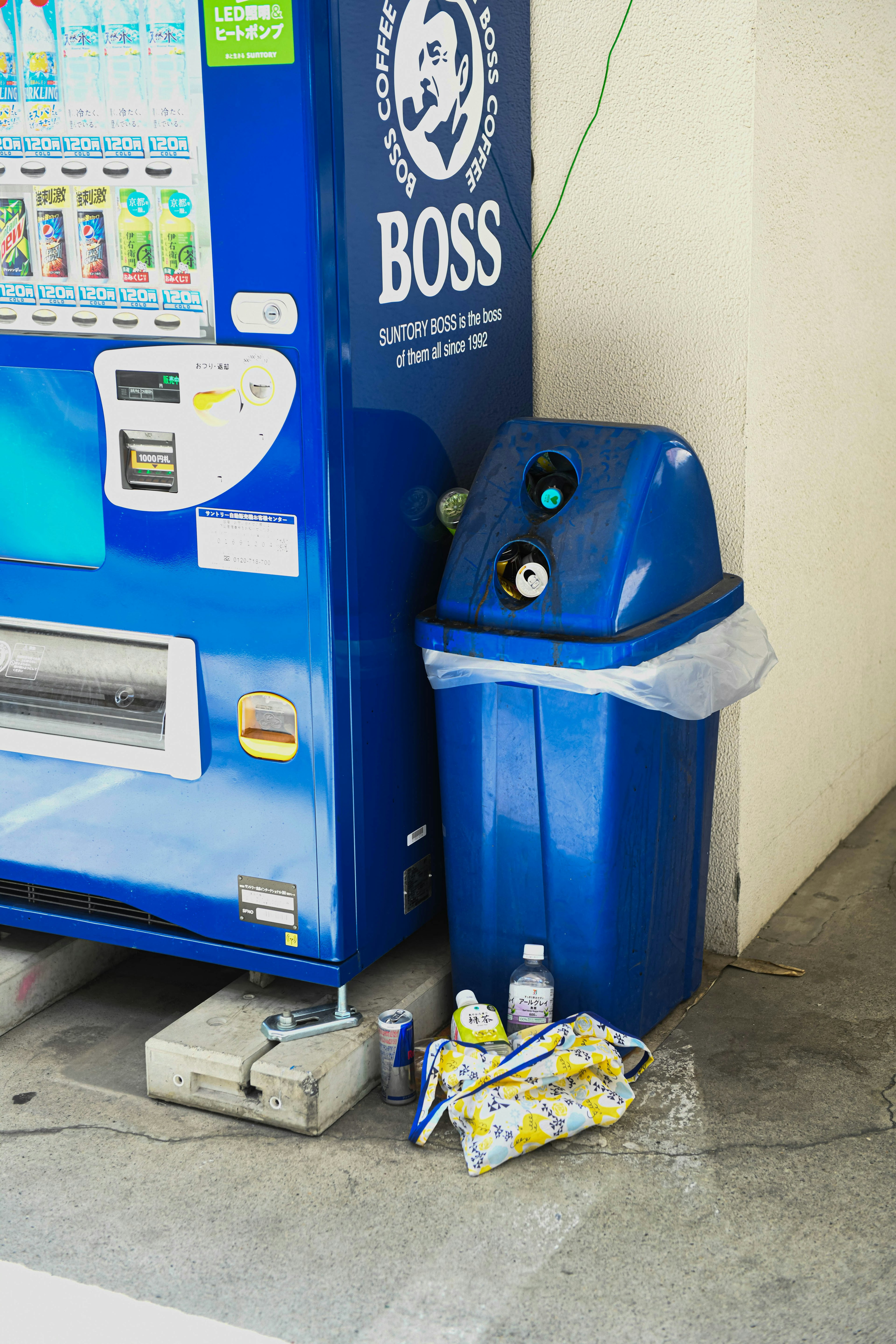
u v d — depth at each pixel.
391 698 2.86
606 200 3.13
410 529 2.85
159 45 2.43
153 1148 2.65
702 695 2.77
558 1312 2.20
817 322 3.38
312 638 2.62
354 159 2.50
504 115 3.03
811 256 3.29
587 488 2.65
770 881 3.53
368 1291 2.26
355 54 2.46
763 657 2.96
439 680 2.77
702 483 2.84
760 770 3.36
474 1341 2.14
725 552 3.16
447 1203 2.47
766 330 3.11
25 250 2.66
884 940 3.44
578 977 2.82
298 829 2.74
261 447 2.56
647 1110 2.74
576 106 3.11
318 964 2.80
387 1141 2.66
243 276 2.49
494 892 2.87
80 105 2.53
